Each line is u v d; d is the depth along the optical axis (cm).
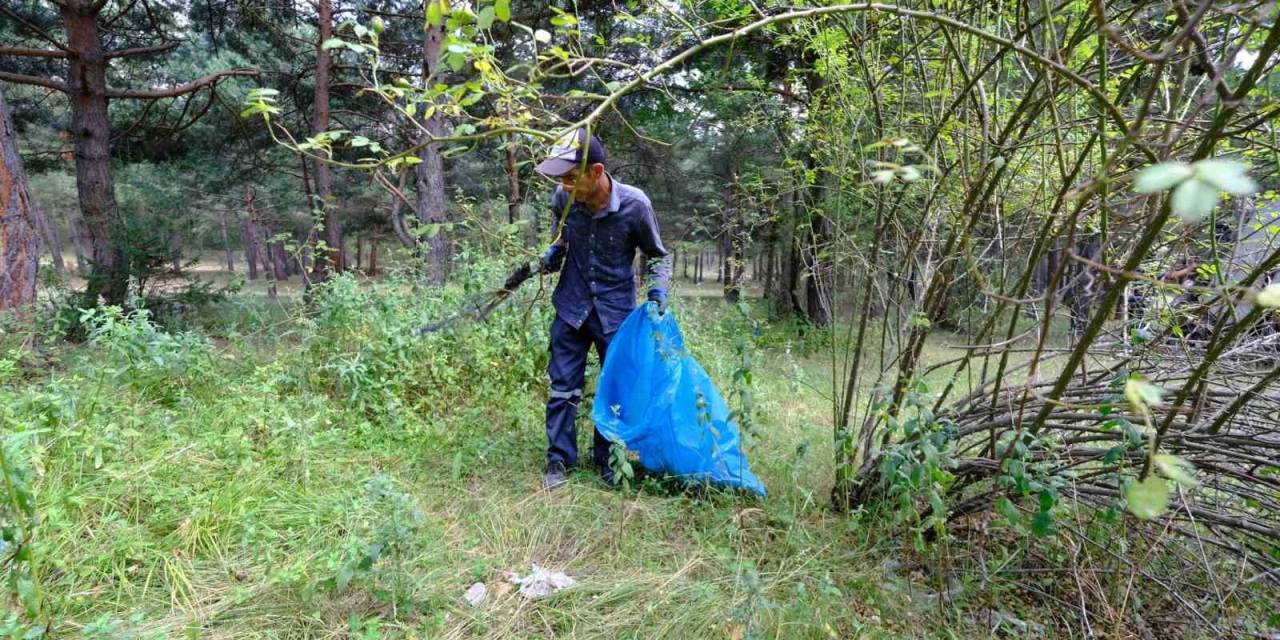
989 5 212
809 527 258
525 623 198
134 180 1375
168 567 207
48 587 190
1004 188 243
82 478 240
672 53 502
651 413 281
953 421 233
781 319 892
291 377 375
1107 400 211
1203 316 208
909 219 289
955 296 283
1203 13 83
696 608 203
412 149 139
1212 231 130
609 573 226
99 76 778
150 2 965
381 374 380
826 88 307
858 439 268
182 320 686
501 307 458
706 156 1209
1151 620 212
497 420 370
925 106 255
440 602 203
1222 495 218
